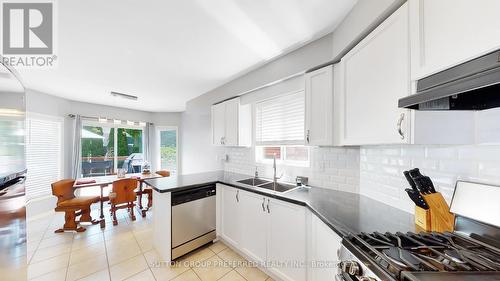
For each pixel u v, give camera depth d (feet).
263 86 8.11
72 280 6.19
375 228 3.63
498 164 2.93
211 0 4.33
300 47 6.43
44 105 11.91
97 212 12.71
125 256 7.50
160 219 7.52
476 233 2.99
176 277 6.31
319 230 4.68
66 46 6.22
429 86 2.82
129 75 8.87
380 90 3.76
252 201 6.77
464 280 2.04
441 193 3.68
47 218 11.42
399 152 4.62
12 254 3.88
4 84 3.75
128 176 13.26
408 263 2.31
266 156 9.62
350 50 4.90
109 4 4.40
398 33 3.33
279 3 4.43
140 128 17.78
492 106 2.93
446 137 3.19
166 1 4.33
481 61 2.19
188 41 6.01
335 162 6.63
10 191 3.83
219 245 8.20
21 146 4.34
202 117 16.75
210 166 15.97
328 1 4.39
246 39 5.94
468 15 2.30
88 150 14.84
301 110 7.38
